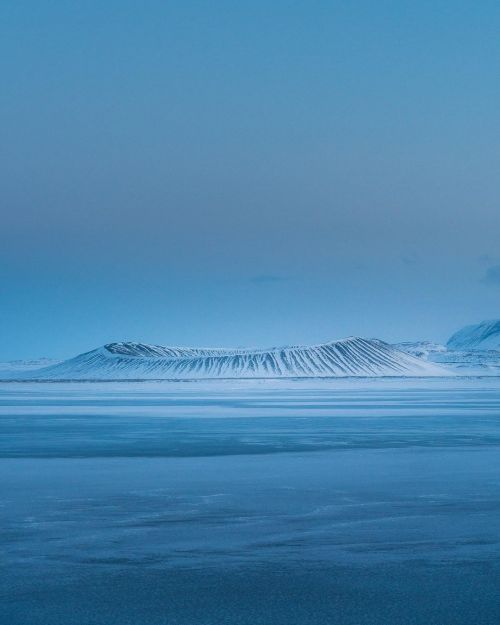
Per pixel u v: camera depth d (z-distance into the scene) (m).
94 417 62.84
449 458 34.34
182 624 13.11
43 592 14.73
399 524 20.28
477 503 23.19
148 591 14.77
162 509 22.42
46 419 60.53
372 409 73.94
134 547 17.97
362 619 13.29
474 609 13.74
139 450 38.12
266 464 32.53
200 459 34.38
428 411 70.12
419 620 13.23
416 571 15.98
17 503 23.42
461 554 17.28
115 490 25.80
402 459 34.06
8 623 13.15
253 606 13.95
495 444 40.38
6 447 39.53
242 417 62.47
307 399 99.12
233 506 22.83
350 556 17.12
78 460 34.12
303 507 22.62
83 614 13.58
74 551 17.62
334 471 30.23
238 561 16.77
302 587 14.98
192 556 17.17
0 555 17.30
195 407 78.44
